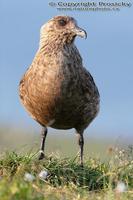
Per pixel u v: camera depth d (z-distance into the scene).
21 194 12.13
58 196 13.83
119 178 14.98
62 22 16.27
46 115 16.36
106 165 15.77
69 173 15.05
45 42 16.23
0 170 15.02
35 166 15.05
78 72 16.06
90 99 16.38
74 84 15.98
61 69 15.87
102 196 13.91
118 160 15.52
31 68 16.22
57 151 16.45
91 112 16.59
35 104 16.27
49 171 15.02
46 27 16.36
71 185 14.67
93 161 16.16
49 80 15.86
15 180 12.95
